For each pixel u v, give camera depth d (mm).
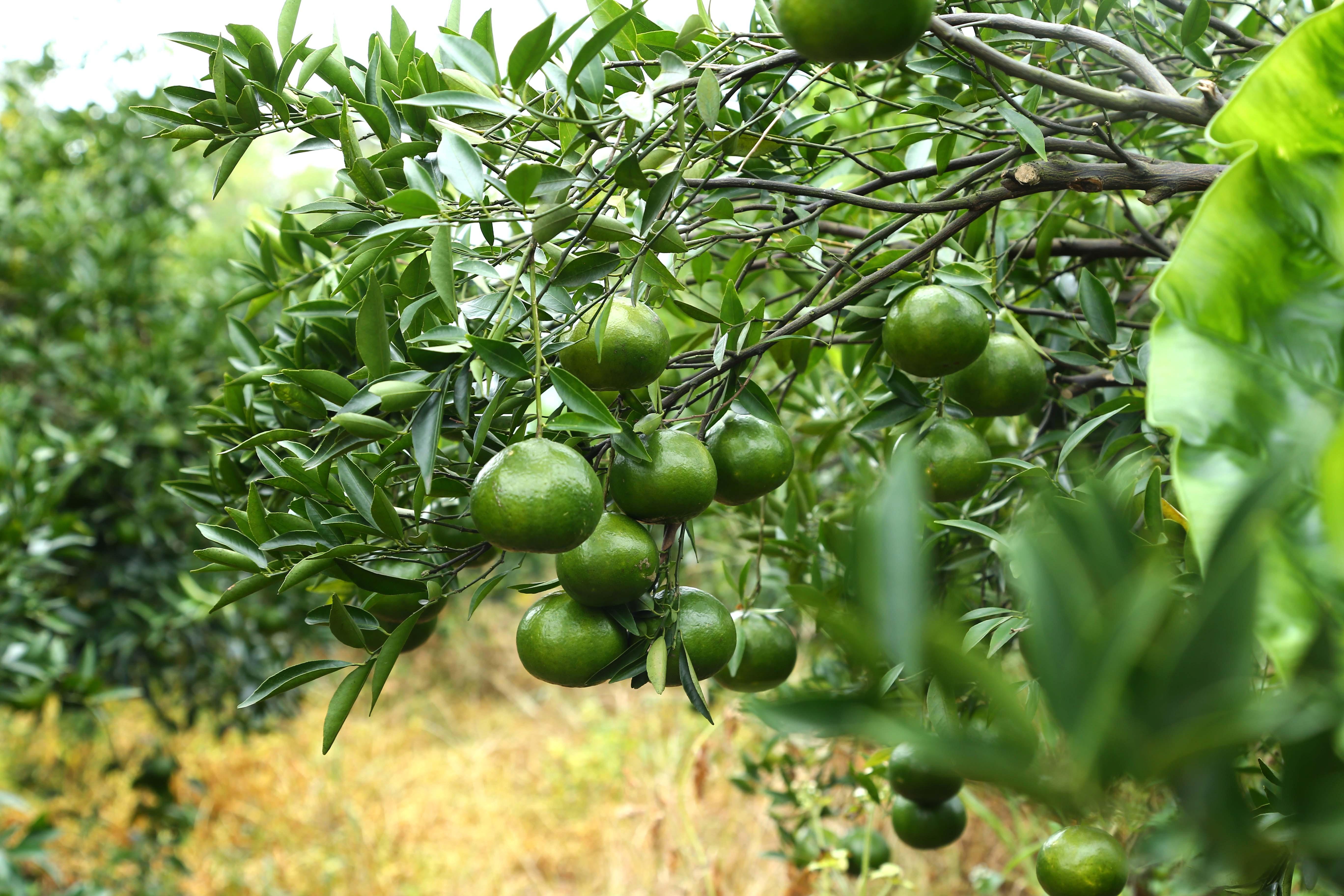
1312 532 517
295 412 997
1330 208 585
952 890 1938
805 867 1404
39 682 1729
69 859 2752
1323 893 638
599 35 726
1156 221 1197
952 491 931
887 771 1089
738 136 927
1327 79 594
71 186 2533
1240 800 343
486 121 836
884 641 324
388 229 778
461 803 3371
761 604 1266
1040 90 911
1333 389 561
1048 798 335
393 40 924
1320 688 391
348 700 795
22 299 2375
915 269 961
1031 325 1094
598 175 790
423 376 781
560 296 830
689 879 2006
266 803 3275
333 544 835
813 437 1340
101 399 2039
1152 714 328
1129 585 353
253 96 850
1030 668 799
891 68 1034
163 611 2135
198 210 3135
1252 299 577
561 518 718
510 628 5105
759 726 1565
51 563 1692
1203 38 966
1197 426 556
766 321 908
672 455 789
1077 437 856
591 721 3705
